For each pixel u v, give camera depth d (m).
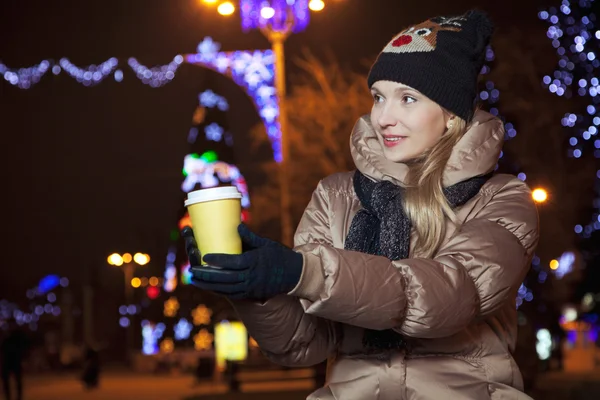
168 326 41.09
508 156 20.61
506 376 3.32
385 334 3.22
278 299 3.09
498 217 3.29
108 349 55.16
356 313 2.85
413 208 3.23
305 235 3.59
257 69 30.59
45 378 39.66
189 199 2.76
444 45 3.31
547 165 23.28
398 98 3.34
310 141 31.00
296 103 30.78
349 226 3.50
